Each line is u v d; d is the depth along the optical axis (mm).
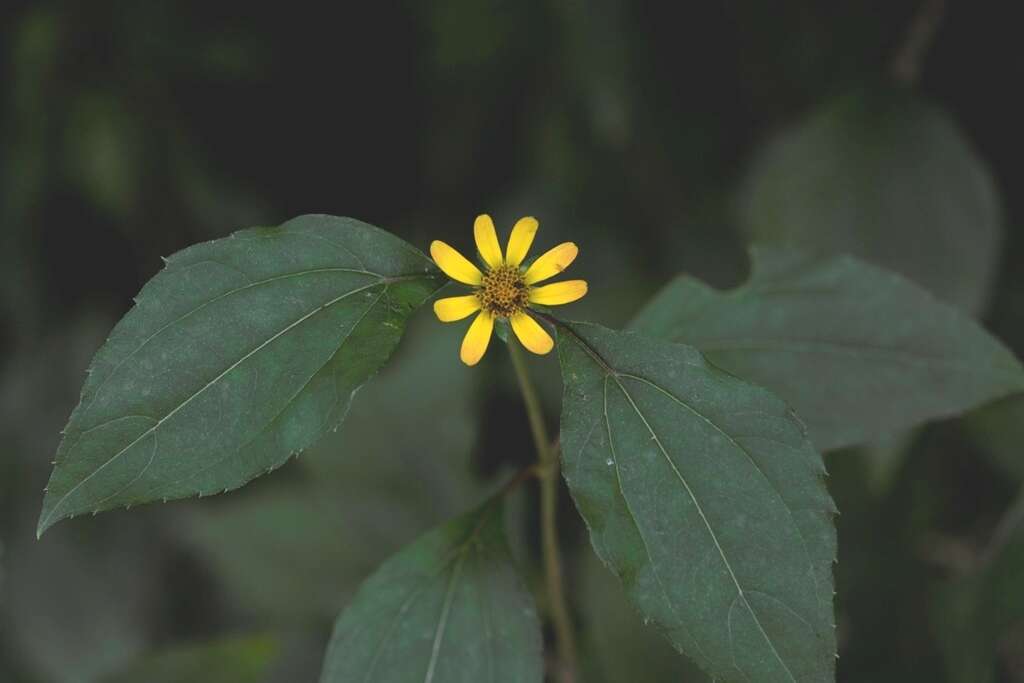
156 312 392
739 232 601
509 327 417
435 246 407
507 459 571
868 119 536
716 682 387
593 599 501
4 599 606
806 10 596
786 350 447
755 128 623
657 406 395
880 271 448
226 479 391
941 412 444
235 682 497
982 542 561
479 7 621
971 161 529
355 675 422
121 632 597
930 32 551
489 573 427
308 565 531
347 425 532
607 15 581
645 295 577
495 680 423
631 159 614
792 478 390
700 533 390
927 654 526
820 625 387
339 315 398
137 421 389
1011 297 574
